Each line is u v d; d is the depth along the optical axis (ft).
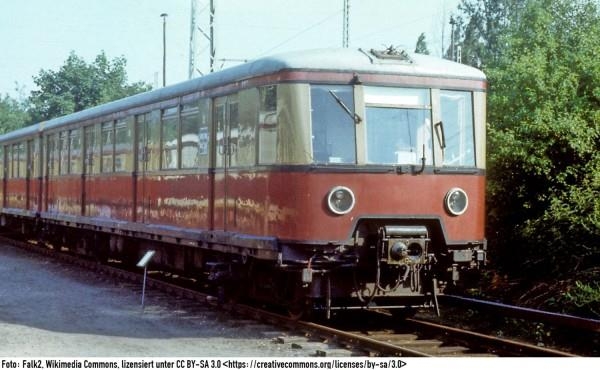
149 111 52.01
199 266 47.75
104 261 66.49
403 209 36.78
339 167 36.06
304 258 36.29
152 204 51.42
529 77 50.42
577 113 49.19
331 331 35.35
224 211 41.83
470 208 38.11
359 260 36.63
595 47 50.93
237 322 40.32
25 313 43.04
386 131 36.96
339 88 36.60
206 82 43.96
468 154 38.45
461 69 38.73
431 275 38.11
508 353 32.89
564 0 56.08
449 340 35.55
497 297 47.85
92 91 188.96
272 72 37.27
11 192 91.09
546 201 49.42
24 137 84.53
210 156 43.24
